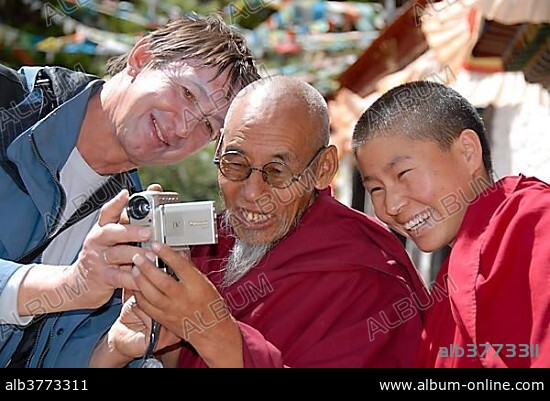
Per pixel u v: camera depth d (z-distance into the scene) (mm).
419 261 6406
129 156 3441
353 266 3029
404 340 2971
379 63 6328
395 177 2840
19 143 3279
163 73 3389
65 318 3211
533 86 5352
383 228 3188
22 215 3268
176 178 8406
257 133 2926
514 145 5570
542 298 2512
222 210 3383
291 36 8008
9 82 3426
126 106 3385
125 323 3059
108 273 2773
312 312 2959
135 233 2730
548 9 4055
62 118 3348
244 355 2703
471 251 2715
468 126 2885
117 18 9109
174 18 3553
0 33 8688
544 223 2596
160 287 2619
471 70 5285
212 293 2678
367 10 8016
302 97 2988
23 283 2939
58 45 8258
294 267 3020
